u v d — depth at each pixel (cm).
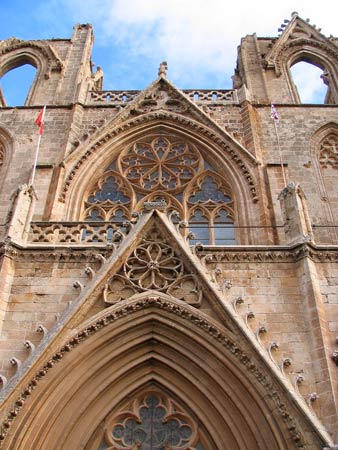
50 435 1648
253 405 1675
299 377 1677
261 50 3978
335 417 1562
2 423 1573
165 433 1789
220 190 2947
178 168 3070
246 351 1731
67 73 3756
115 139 3136
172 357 1861
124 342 1847
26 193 2261
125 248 2019
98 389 1783
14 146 3161
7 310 1889
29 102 3525
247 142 3125
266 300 1908
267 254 2042
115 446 1752
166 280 1959
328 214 2788
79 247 2070
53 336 1748
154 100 3334
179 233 2111
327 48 3934
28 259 2044
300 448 1516
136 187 2964
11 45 4019
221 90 3506
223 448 1694
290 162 3017
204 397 1797
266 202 2747
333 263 2017
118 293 1936
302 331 1812
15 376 1656
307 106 3366
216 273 1983
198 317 1830
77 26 4203
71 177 2909
